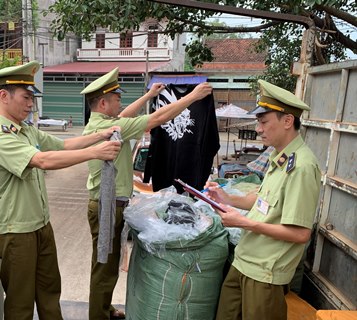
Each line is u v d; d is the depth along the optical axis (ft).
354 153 6.73
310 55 8.52
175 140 8.07
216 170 23.36
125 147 7.18
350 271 6.61
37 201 6.34
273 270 5.22
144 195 7.78
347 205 6.84
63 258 12.67
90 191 7.56
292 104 5.09
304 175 4.90
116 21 13.53
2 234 6.05
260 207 5.47
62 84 64.34
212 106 7.83
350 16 11.57
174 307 6.29
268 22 15.97
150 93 8.05
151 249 6.17
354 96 6.78
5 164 5.63
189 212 6.78
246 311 5.42
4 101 5.87
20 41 48.37
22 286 6.23
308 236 4.98
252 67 65.51
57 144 6.84
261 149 35.45
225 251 6.41
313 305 7.51
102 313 7.60
